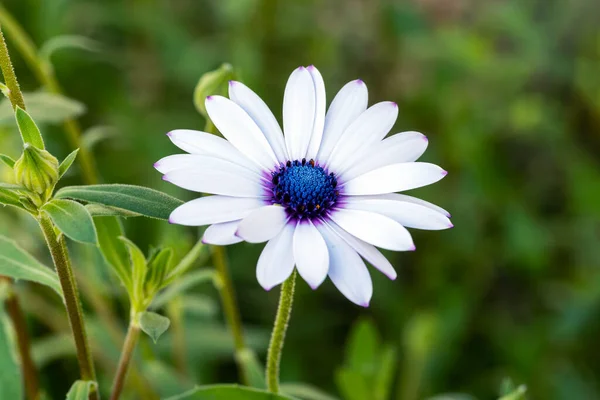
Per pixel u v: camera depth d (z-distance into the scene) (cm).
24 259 40
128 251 41
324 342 62
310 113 40
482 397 61
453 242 68
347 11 82
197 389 39
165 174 37
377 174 39
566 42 78
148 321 39
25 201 37
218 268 47
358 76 80
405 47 78
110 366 49
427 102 74
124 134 65
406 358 61
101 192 37
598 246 68
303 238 38
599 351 64
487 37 83
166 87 72
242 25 73
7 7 65
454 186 71
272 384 40
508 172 72
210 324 56
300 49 76
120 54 72
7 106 45
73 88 68
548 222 72
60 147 63
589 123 77
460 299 64
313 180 39
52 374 54
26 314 53
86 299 54
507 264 69
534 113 71
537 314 69
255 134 39
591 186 69
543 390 62
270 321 62
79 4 70
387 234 37
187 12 78
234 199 38
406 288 67
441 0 88
